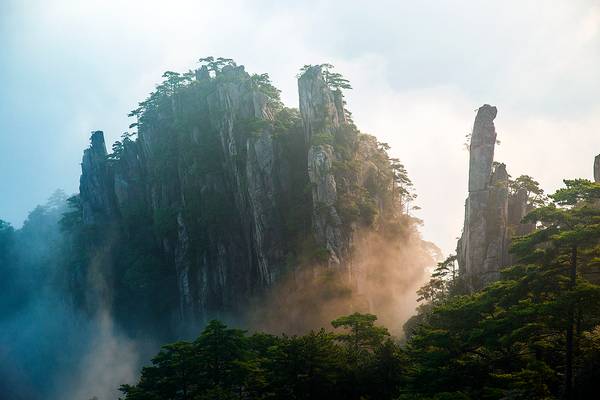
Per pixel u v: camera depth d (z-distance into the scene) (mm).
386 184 180500
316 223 159000
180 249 193750
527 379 57281
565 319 58781
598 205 76250
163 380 86750
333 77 182750
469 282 113250
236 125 187375
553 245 63375
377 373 77688
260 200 176250
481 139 120000
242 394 84125
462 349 67625
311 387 73938
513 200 122312
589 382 58562
